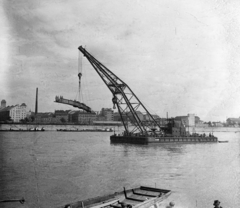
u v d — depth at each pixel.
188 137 52.22
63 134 88.31
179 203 17.22
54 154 39.56
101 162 32.66
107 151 43.22
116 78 42.38
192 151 41.22
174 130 52.69
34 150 43.47
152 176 24.67
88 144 55.19
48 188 20.61
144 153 40.25
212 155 34.34
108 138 76.31
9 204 17.25
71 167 29.05
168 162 31.67
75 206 13.90
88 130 105.44
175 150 43.16
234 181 21.33
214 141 52.81
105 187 21.25
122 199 15.94
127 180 23.14
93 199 14.63
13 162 31.92
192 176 23.92
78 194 18.95
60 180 23.17
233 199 17.89
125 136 54.09
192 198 17.70
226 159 30.25
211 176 23.36
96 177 24.48
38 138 61.41
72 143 57.78
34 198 18.00
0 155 36.88
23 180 22.64
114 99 44.41
